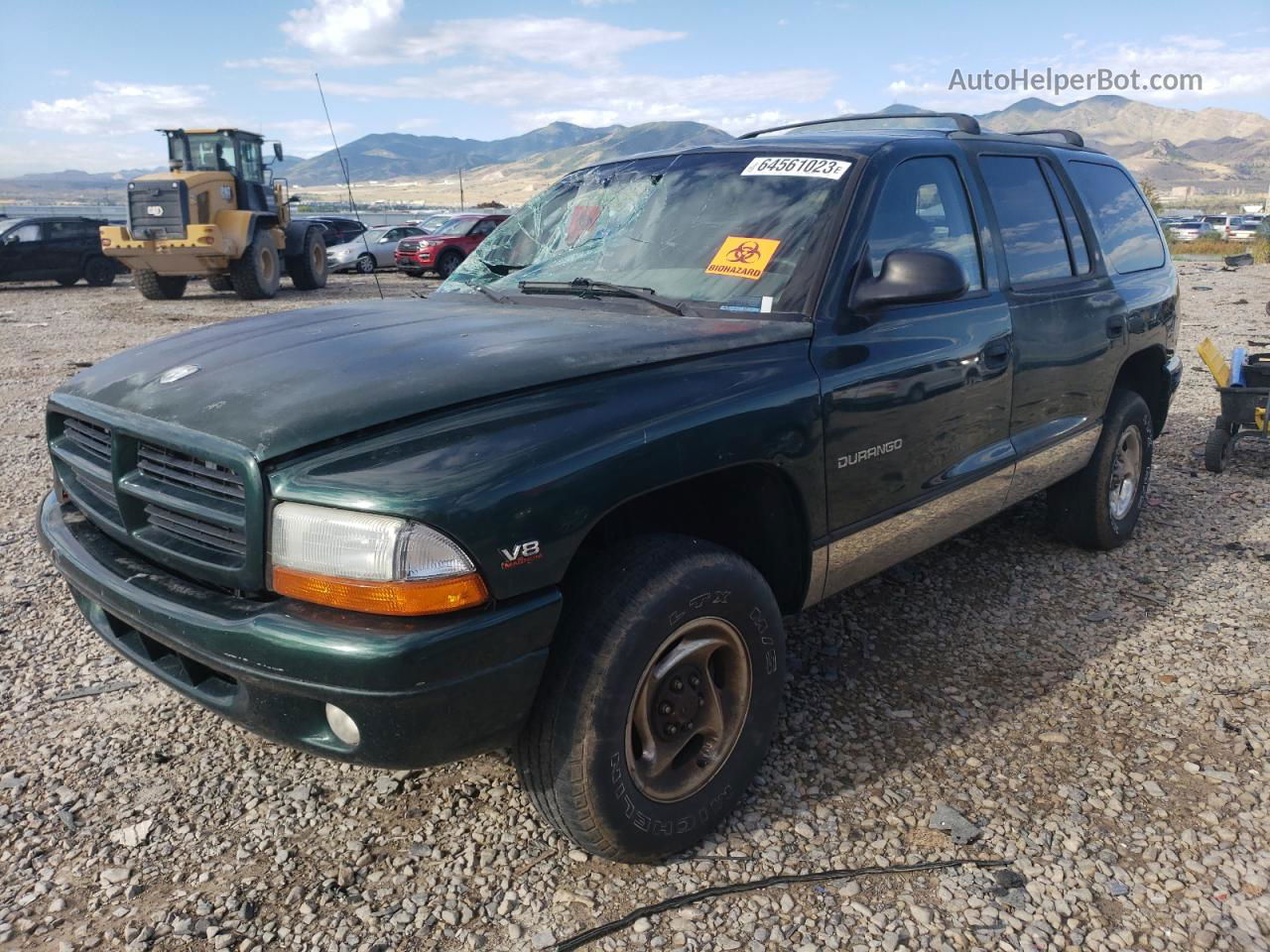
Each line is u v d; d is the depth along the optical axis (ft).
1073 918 7.43
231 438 6.83
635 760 7.71
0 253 69.56
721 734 8.27
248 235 57.62
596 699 7.16
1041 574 14.30
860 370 9.02
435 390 7.00
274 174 64.64
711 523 9.25
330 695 6.33
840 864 8.05
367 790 9.13
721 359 8.18
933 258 8.80
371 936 7.26
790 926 7.34
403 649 6.18
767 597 8.39
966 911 7.50
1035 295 11.81
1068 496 14.55
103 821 8.67
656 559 7.52
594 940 7.20
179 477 7.32
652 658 7.45
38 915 7.50
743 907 7.55
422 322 9.08
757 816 8.67
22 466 20.75
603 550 7.65
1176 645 11.99
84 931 7.33
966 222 11.09
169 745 9.94
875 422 9.21
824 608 13.12
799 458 8.43
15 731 10.16
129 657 8.18
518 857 8.16
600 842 7.59
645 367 7.74
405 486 6.34
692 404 7.66
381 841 8.39
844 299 9.16
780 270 9.30
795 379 8.44
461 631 6.38
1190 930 7.30
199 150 59.31
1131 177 15.85
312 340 8.61
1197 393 28.32
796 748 9.75
